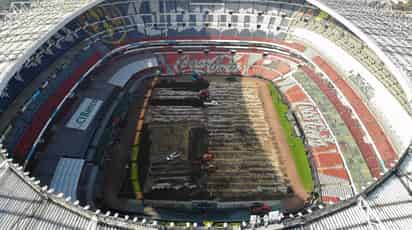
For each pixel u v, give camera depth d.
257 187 59.50
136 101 79.44
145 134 70.19
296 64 89.75
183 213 55.12
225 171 62.44
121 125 71.75
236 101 80.75
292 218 37.03
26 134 59.56
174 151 66.31
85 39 85.81
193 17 99.19
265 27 97.12
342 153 63.50
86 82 80.38
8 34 67.50
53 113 65.81
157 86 84.94
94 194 57.22
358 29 72.31
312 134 69.94
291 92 82.69
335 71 80.25
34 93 65.50
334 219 37.53
